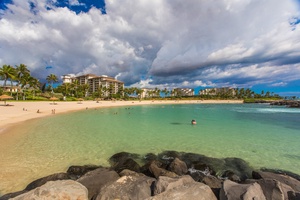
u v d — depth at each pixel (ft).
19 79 201.98
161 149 38.52
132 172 23.50
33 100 205.98
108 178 21.09
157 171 23.98
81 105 183.62
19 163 28.68
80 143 41.68
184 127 65.82
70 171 25.29
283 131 59.21
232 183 17.89
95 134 51.75
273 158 33.63
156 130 59.52
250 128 64.28
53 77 289.33
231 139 47.67
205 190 16.40
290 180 21.36
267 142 44.88
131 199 16.11
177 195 15.03
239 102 378.32
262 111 143.95
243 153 36.37
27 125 63.10
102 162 30.45
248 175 26.13
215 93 572.10
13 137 45.11
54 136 47.85
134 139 46.60
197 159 31.96
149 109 165.07
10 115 83.51
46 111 113.50
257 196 15.61
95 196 17.56
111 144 41.55
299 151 37.73
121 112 128.77
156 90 488.85
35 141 42.14
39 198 14.05
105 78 506.89
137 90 425.28
